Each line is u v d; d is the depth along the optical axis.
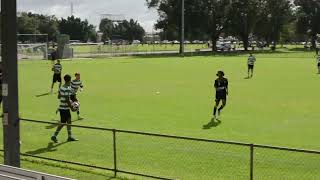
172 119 23.02
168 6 114.19
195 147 16.70
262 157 15.30
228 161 14.80
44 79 45.34
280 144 17.36
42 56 81.69
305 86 37.69
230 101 29.28
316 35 148.25
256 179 13.01
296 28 152.00
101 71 54.66
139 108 26.70
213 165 14.39
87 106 27.69
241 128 20.62
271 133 19.45
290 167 14.16
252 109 26.06
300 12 146.38
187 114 24.48
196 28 116.31
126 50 115.56
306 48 146.75
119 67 61.09
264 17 122.94
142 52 109.31
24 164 14.52
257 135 19.05
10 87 12.37
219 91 23.09
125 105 27.94
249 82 41.25
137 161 14.95
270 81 42.06
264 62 72.62
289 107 26.72
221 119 22.91
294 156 15.43
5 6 12.07
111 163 14.76
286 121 22.28
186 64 67.12
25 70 56.44
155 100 30.06
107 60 77.94
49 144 17.41
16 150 12.60
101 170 13.92
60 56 82.75
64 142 17.72
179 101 29.47
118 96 32.22
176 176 13.27
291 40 189.25
